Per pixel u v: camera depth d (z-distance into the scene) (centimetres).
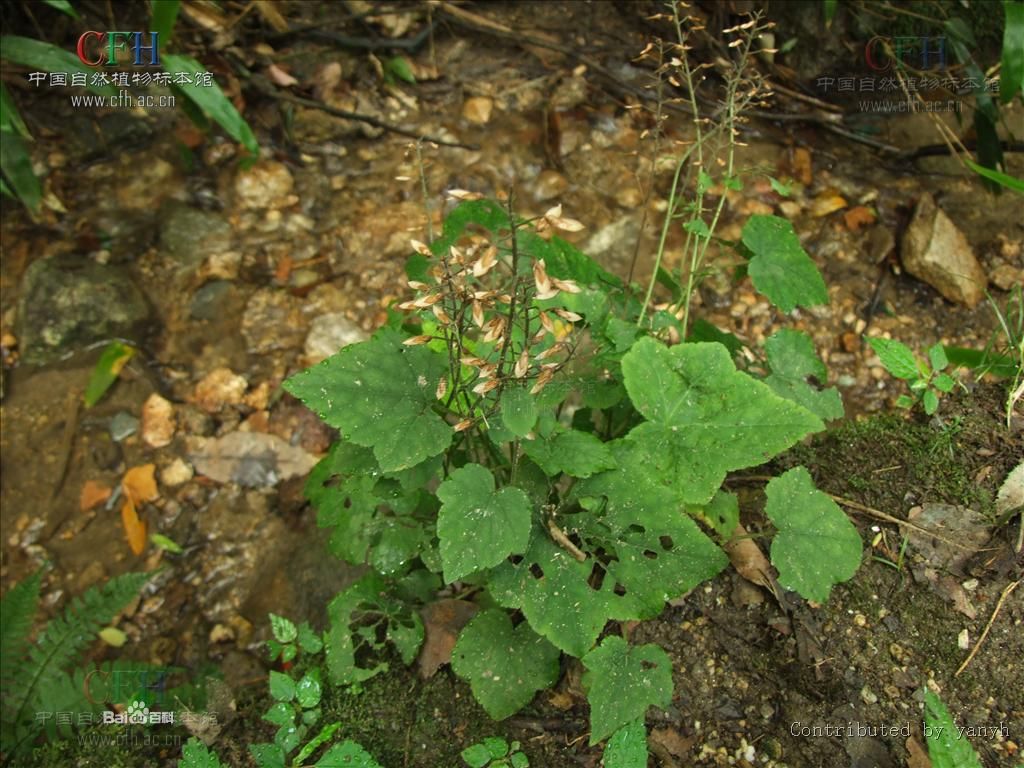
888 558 34
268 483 49
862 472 37
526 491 30
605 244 54
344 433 28
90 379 51
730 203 55
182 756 34
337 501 36
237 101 58
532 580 28
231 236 56
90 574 47
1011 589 33
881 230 54
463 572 26
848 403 48
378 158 58
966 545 34
